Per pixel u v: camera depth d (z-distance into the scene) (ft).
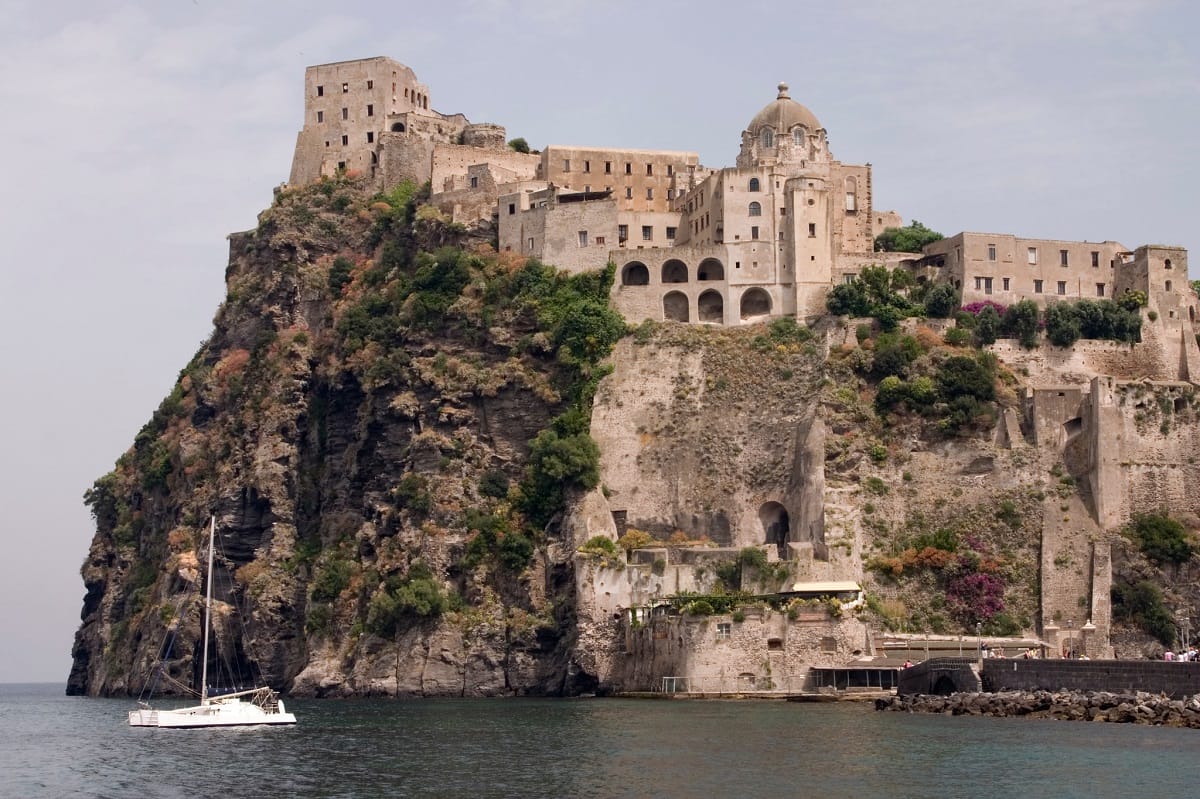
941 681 534.37
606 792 351.46
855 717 494.18
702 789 352.49
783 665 584.81
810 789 350.02
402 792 362.53
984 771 368.27
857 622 593.42
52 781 409.69
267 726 539.29
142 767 430.20
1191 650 595.88
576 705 584.40
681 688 594.24
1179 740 411.13
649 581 645.92
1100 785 345.92
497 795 352.49
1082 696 474.90
